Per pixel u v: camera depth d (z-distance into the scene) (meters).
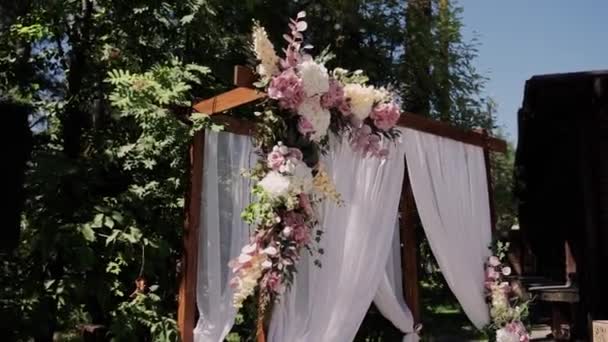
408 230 4.13
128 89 3.63
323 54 3.24
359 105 3.19
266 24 6.56
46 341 4.01
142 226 4.21
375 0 7.64
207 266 3.49
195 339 3.38
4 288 4.00
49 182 3.99
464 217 4.24
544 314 7.68
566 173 6.96
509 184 9.36
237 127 3.75
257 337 3.32
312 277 3.33
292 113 3.04
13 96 4.72
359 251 3.48
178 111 3.70
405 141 3.86
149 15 4.75
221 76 5.12
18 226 3.58
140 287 3.90
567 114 6.29
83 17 4.70
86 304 4.12
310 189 3.03
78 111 4.71
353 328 3.46
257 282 3.01
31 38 4.51
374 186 3.59
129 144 4.52
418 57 7.64
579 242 6.27
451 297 6.84
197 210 3.46
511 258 9.91
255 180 3.21
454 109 7.89
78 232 3.77
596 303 5.88
